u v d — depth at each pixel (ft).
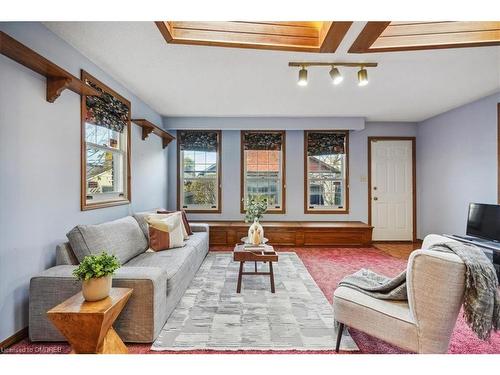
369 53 8.24
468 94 12.30
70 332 4.90
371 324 5.38
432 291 4.76
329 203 17.84
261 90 11.90
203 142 17.60
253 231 10.27
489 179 12.41
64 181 7.64
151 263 8.50
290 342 6.25
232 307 7.97
